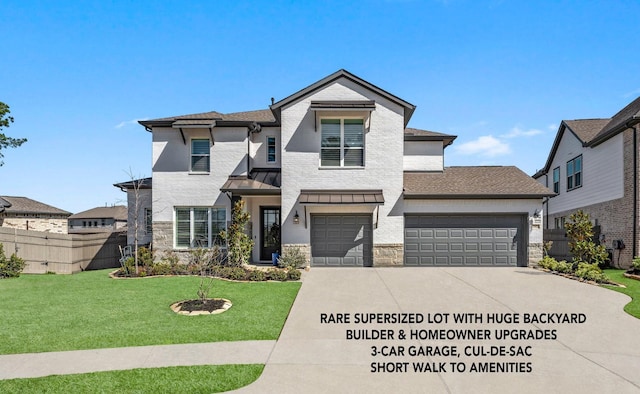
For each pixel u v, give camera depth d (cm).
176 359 606
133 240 1852
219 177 1664
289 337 716
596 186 1889
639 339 715
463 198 1581
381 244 1580
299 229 1576
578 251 1441
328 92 1602
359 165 1595
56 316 838
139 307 914
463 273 1414
